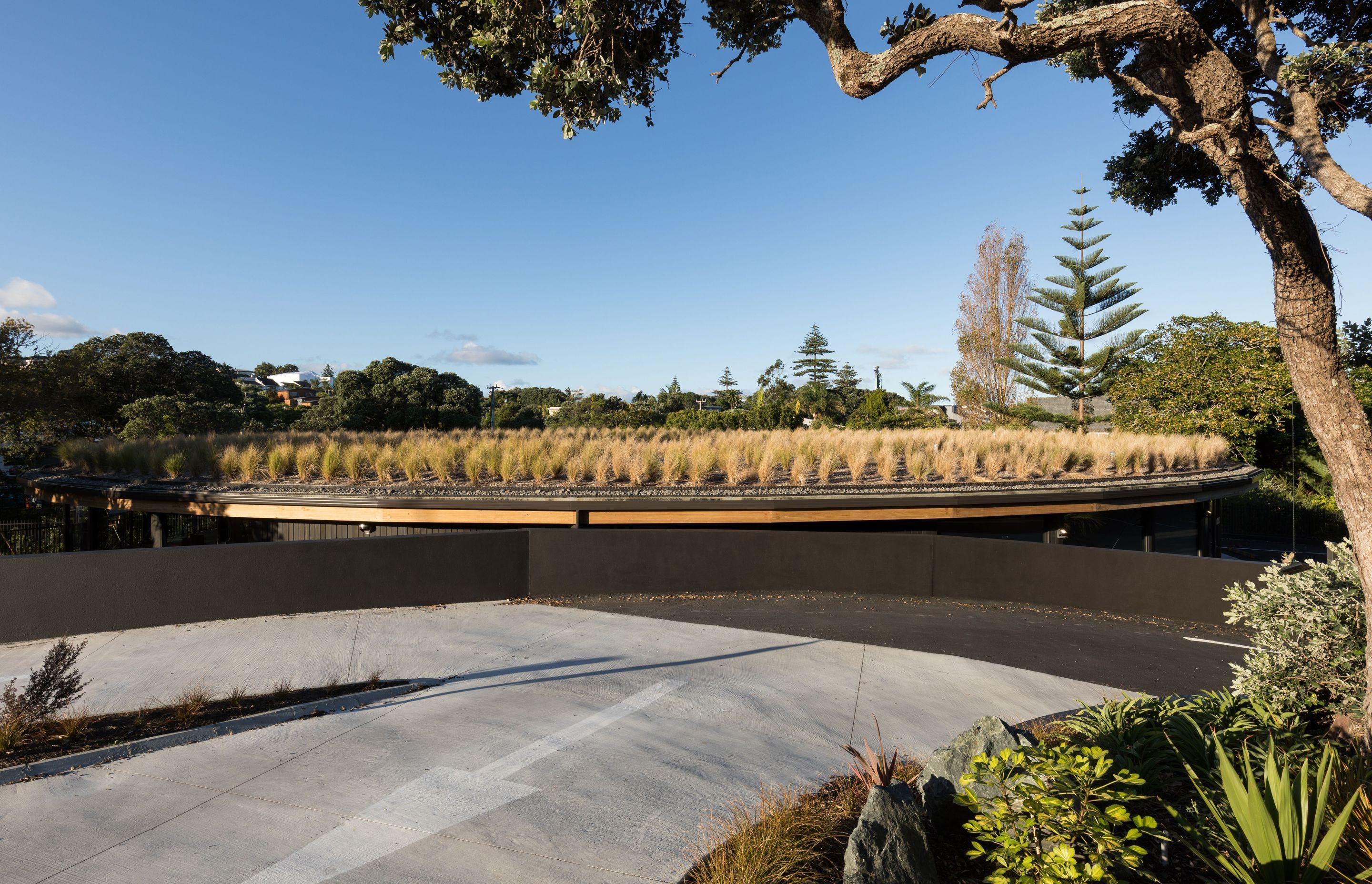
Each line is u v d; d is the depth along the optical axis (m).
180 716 5.27
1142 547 14.98
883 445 14.70
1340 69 3.61
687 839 3.71
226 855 3.53
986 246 30.11
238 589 8.50
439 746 4.89
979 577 10.05
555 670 6.66
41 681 5.04
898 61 4.11
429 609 9.07
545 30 5.05
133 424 27.17
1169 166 6.29
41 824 3.82
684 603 9.60
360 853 3.55
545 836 3.73
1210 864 2.81
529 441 13.73
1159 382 23.72
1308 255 3.90
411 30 5.42
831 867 3.25
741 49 5.47
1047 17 5.42
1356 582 4.58
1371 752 3.81
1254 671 4.86
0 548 16.59
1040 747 3.23
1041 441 15.41
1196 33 3.68
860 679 6.60
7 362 21.36
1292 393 21.45
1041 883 2.46
